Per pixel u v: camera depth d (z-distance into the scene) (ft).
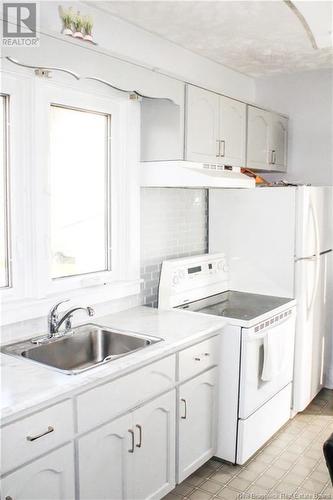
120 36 9.06
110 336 8.43
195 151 9.43
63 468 6.13
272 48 10.68
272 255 11.23
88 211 9.04
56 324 7.89
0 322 7.39
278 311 10.07
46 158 7.91
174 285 10.01
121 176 9.48
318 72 12.73
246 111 11.12
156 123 9.32
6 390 5.83
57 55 6.82
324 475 9.05
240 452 9.21
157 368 7.60
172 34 9.80
